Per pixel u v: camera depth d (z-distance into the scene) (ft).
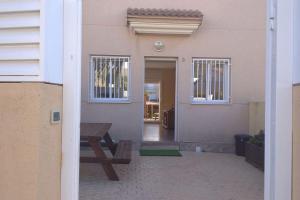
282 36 10.37
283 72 10.37
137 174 24.94
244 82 35.91
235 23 35.83
